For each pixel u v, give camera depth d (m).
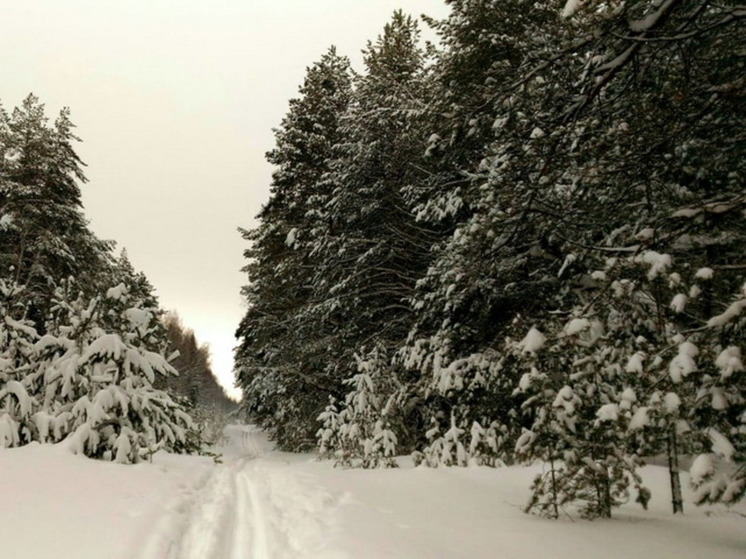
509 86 6.71
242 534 4.80
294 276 20.66
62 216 20.48
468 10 12.40
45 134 21.27
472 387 10.71
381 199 16.17
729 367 3.70
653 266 4.91
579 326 5.51
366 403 13.41
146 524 4.43
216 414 35.06
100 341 8.88
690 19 4.83
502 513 5.98
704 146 6.39
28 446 7.72
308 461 14.73
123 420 8.69
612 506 6.54
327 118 23.23
